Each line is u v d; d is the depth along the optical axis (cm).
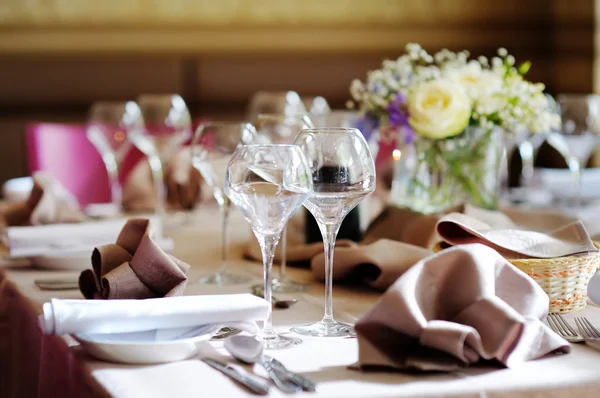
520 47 596
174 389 97
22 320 153
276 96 317
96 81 553
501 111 196
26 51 542
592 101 262
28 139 367
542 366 105
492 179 200
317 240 190
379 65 584
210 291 156
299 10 574
